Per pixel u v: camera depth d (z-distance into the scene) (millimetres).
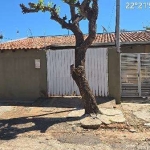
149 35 15086
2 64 13992
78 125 9172
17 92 13898
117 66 12859
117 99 12836
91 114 9953
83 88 9922
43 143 7691
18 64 13820
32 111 11500
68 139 7980
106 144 7516
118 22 12508
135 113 10586
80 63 9953
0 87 14070
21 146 7488
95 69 13156
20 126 9336
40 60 13609
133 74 13461
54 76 13570
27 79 13773
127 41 13109
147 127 8938
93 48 13148
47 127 9102
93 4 9742
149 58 13359
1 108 12211
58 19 10102
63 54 13461
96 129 8867
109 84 13000
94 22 9812
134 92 13500
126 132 8555
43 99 13312
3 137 8273
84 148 7250
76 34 10125
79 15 10227
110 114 10078
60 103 12531
